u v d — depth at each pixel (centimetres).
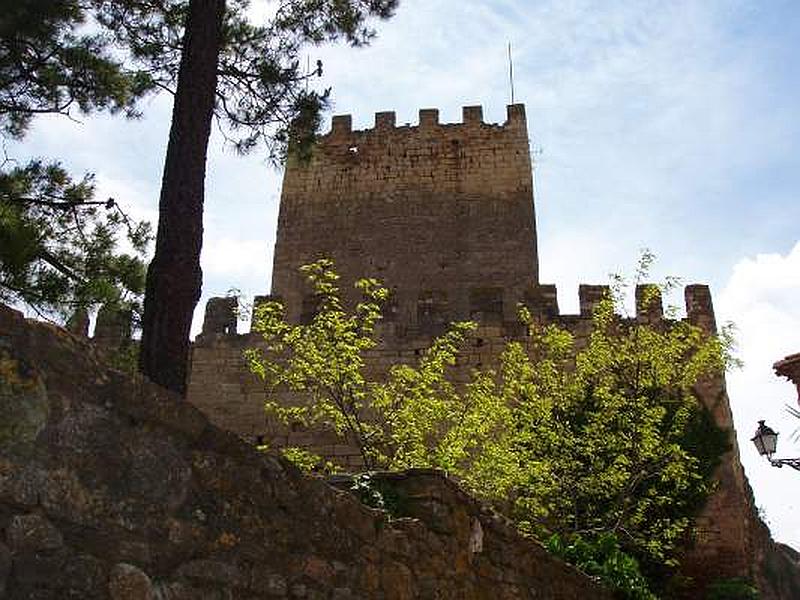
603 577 1416
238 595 502
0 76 1285
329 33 1330
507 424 1827
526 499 1702
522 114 3397
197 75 1111
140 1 1307
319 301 2508
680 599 2055
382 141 3397
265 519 539
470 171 3297
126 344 1351
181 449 484
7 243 1112
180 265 1012
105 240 1337
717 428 2195
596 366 1953
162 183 1067
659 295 2225
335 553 608
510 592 949
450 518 823
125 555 433
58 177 1347
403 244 3175
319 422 2250
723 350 1956
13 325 404
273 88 1291
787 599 2605
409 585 706
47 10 1225
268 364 1908
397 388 2002
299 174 3372
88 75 1311
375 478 818
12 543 380
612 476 1728
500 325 2388
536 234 3147
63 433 415
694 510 2116
